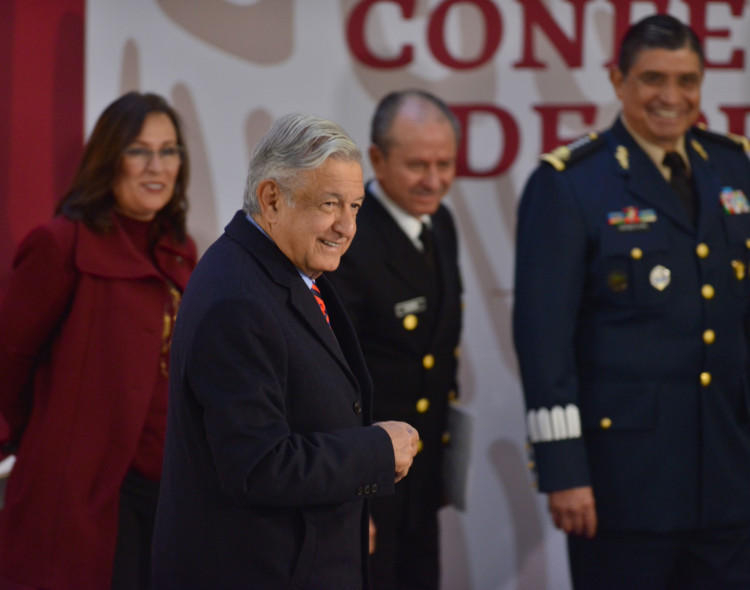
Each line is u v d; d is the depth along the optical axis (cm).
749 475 936
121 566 880
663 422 911
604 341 920
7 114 1066
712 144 998
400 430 625
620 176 934
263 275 599
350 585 627
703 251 918
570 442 908
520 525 1217
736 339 938
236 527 591
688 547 940
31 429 877
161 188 913
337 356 621
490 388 1206
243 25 1158
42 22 1088
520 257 948
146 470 880
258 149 611
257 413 564
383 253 913
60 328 881
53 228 873
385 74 1166
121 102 912
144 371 870
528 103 1176
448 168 941
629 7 1166
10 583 1029
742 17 1174
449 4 1160
